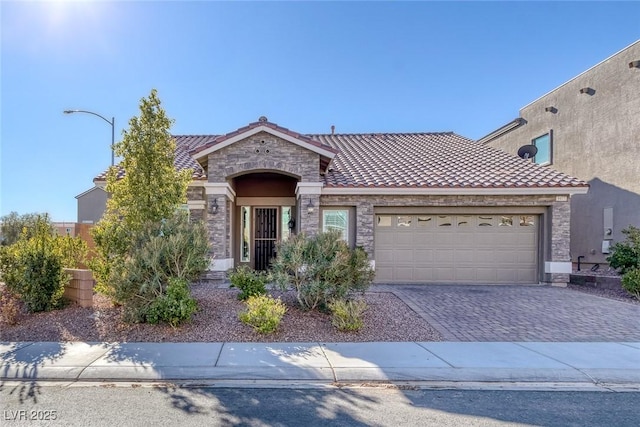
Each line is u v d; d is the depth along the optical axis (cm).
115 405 491
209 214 1341
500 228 1468
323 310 909
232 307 926
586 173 1784
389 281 1456
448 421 455
